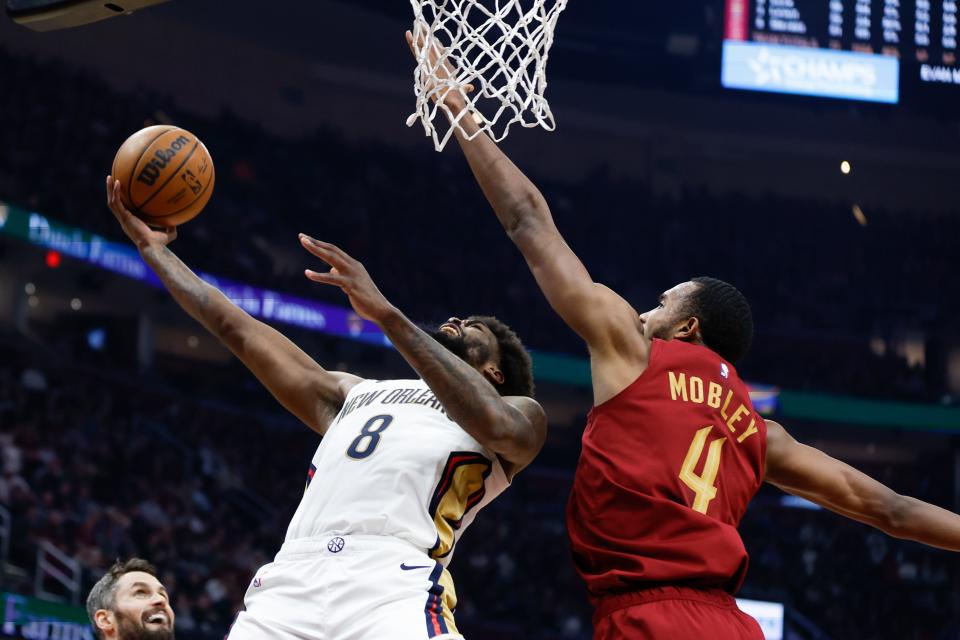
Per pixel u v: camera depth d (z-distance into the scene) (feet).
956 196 70.54
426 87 9.90
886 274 68.08
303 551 9.24
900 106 46.75
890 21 47.01
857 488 9.50
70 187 52.31
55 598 37.27
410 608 8.80
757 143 70.18
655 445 8.54
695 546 8.25
